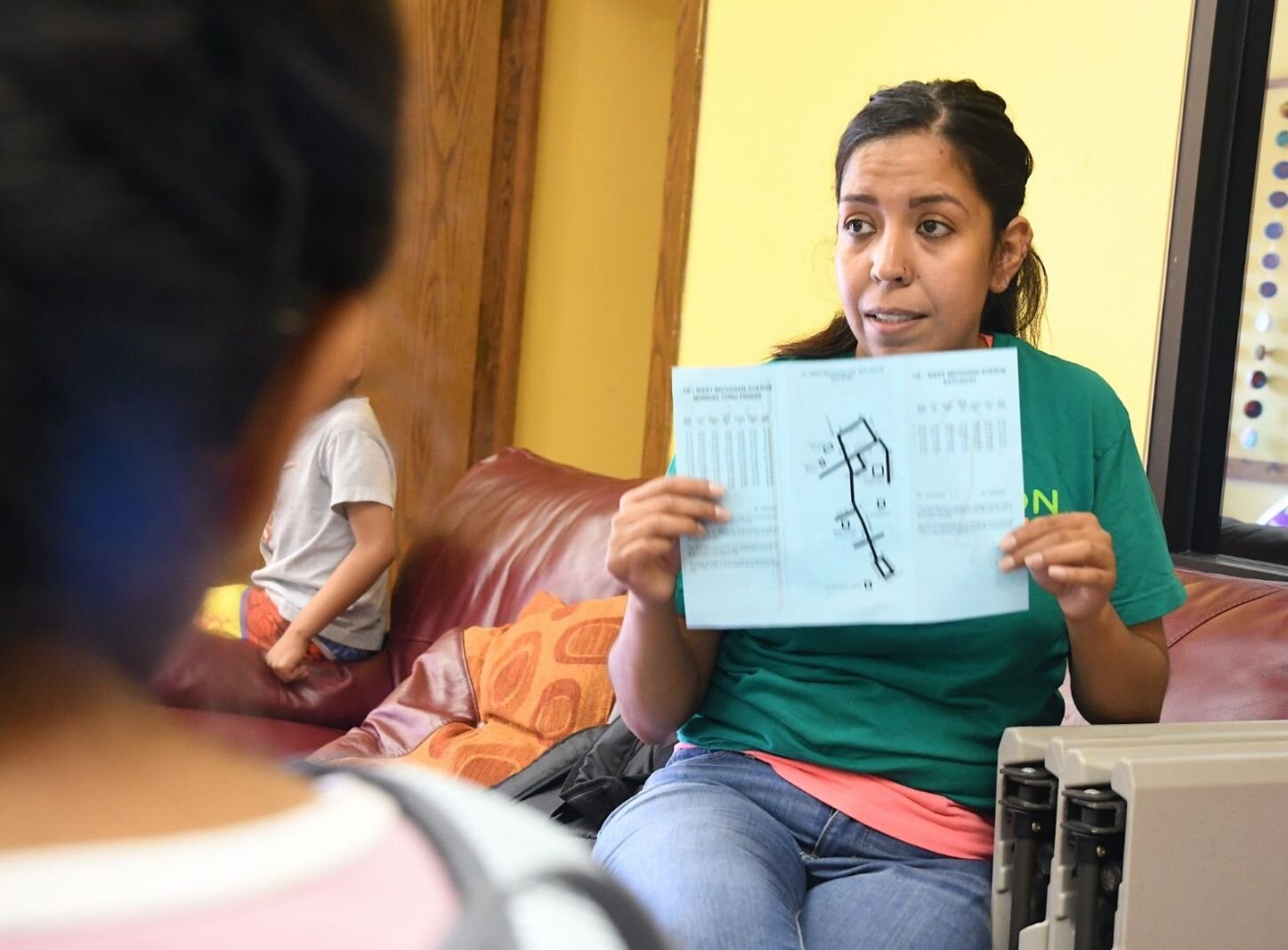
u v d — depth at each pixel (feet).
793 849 4.35
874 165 4.55
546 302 13.51
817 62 9.49
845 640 4.51
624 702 4.73
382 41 1.06
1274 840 3.84
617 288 13.99
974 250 4.55
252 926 0.96
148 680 1.06
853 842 4.33
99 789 1.00
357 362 1.11
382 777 1.24
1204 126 7.26
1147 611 4.58
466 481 9.15
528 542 8.38
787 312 9.62
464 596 8.47
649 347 14.21
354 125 1.02
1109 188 7.75
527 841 1.17
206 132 0.95
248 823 1.04
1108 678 4.41
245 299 0.98
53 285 0.91
